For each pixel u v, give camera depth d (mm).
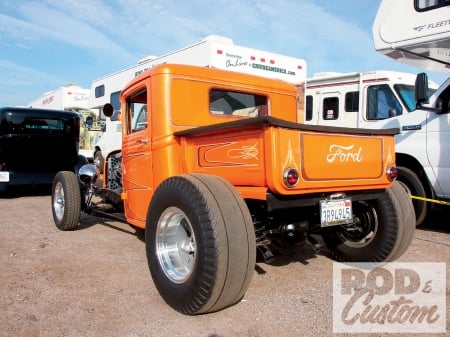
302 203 3057
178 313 2930
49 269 3887
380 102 9055
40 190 9875
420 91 4750
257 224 3395
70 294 3273
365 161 3277
